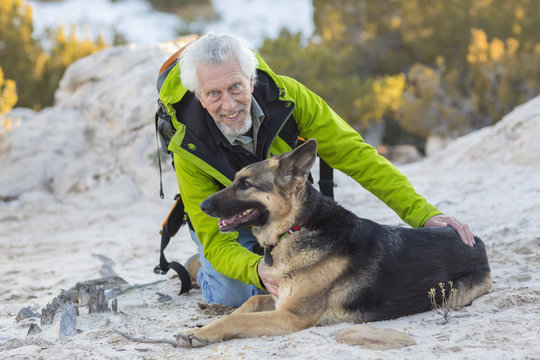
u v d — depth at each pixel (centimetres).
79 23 5838
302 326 461
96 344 464
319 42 3109
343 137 548
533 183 1037
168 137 550
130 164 1342
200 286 607
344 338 414
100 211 1263
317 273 465
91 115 1466
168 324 522
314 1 3266
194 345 440
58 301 570
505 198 961
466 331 421
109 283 666
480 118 2506
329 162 561
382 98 2552
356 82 2592
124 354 432
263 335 454
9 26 2516
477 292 512
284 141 542
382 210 1012
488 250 672
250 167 483
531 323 426
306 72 2592
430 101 2503
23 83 2495
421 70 2595
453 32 2800
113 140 1395
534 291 500
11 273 814
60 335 495
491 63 2473
